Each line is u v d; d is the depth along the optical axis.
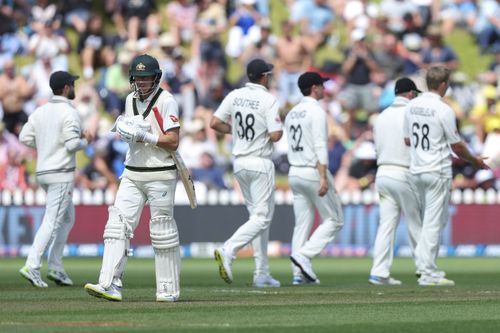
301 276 50.81
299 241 50.75
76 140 47.44
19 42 97.38
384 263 50.56
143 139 35.12
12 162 88.38
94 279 54.75
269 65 47.44
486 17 101.19
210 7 99.12
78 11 99.56
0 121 91.38
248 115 47.03
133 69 35.50
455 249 82.81
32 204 81.44
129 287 47.06
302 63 95.94
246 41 97.75
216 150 88.50
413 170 49.09
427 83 49.03
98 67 96.94
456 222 82.75
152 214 36.47
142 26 98.19
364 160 86.94
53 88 47.97
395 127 50.22
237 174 47.44
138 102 36.00
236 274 61.56
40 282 47.31
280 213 81.75
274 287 47.59
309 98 49.78
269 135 47.12
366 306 36.09
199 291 44.19
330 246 82.44
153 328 28.62
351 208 82.12
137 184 36.03
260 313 33.38
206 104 93.12
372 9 100.38
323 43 98.56
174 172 36.03
